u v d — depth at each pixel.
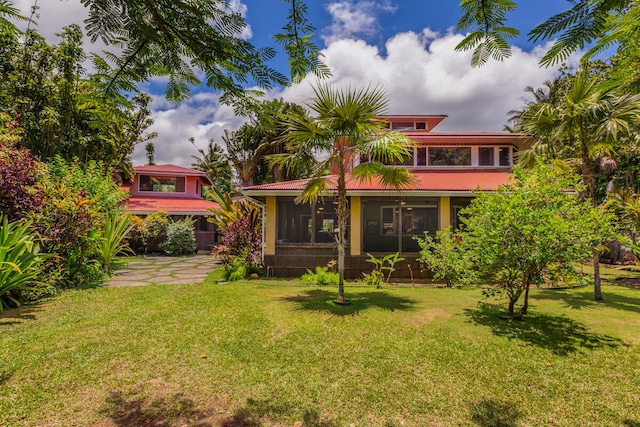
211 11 1.55
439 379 3.42
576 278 5.04
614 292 7.78
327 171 7.23
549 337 4.64
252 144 27.66
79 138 8.97
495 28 1.58
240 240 10.45
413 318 5.54
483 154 13.66
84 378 3.39
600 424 2.67
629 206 9.01
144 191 21.61
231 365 3.74
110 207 11.95
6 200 6.77
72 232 7.94
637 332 4.86
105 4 1.46
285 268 10.20
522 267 4.99
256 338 4.57
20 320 5.29
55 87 10.51
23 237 6.18
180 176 22.20
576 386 3.29
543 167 5.46
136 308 6.09
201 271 11.48
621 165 14.09
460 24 1.64
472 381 3.38
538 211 4.77
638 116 6.67
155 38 1.63
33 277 6.29
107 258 9.73
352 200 10.07
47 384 3.25
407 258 9.99
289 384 3.32
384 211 11.67
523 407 2.92
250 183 28.36
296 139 6.41
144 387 3.24
